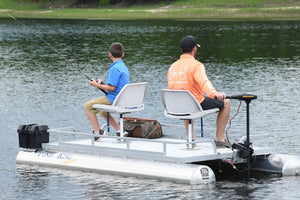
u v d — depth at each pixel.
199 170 14.02
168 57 49.03
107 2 136.50
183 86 15.11
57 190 14.01
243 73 38.19
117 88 16.28
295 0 116.38
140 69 40.75
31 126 16.81
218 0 121.62
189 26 87.12
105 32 79.25
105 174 15.18
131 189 13.83
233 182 14.41
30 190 14.07
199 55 50.97
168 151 15.04
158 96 28.84
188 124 14.95
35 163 16.50
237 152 14.46
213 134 20.75
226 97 14.34
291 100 27.42
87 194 13.62
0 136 20.56
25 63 46.09
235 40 64.69
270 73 37.91
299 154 17.59
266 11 109.81
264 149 15.49
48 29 87.19
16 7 140.75
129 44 62.09
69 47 60.09
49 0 144.00
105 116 17.09
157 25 91.00
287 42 61.41
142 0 133.00
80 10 131.75
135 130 16.73
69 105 26.83
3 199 13.41
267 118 23.27
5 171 15.85
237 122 22.59
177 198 13.12
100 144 16.22
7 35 77.25
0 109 25.88
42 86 33.09
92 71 40.41
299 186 14.08
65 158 16.06
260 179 14.70
